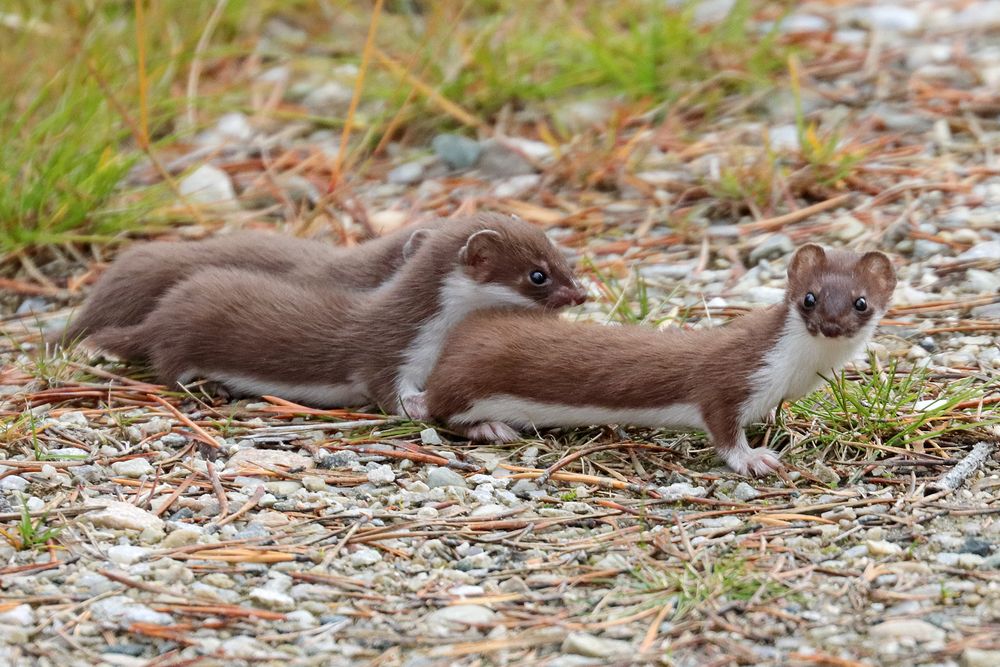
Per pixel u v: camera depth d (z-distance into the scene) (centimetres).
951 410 1125
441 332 1200
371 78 1931
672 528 984
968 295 1349
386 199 1678
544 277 1199
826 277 1042
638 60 1856
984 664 793
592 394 1101
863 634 841
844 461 1070
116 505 1007
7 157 1614
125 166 1600
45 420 1159
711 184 1625
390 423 1174
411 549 961
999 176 1594
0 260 1525
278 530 987
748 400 1058
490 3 2112
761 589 889
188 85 1920
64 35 1872
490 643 838
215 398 1238
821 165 1599
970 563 908
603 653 826
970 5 2127
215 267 1316
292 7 2180
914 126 1738
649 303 1376
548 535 980
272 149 1816
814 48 1966
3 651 833
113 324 1316
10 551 949
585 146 1725
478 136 1823
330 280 1298
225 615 873
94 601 886
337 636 853
